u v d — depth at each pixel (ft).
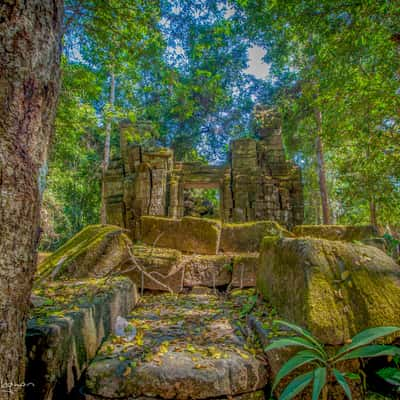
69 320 5.20
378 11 14.33
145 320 8.21
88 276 10.43
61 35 4.88
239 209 30.68
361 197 23.43
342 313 5.40
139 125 34.78
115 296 7.82
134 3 12.38
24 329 4.00
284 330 5.91
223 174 32.86
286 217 31.24
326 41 18.28
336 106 19.30
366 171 20.97
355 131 18.78
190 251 13.79
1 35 3.86
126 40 13.46
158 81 25.50
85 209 45.78
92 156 48.57
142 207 29.71
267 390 5.24
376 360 5.55
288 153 44.93
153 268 12.03
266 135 35.70
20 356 3.87
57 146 25.88
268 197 31.09
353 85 17.40
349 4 14.60
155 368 5.08
